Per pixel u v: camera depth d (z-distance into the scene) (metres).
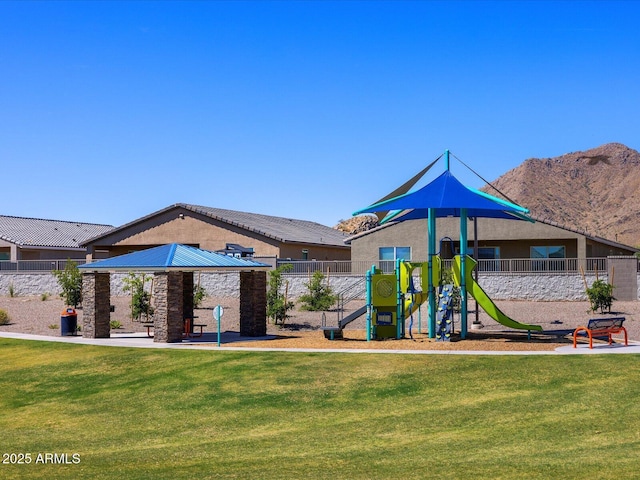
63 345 26.44
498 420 15.45
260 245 47.03
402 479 11.33
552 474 11.16
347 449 13.89
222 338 27.66
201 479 11.88
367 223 82.88
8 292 46.81
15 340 28.05
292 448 14.19
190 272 30.02
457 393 17.77
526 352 21.88
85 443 15.43
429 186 25.92
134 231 50.38
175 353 23.89
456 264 25.89
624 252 49.53
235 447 14.48
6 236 57.53
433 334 25.73
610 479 10.71
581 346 23.20
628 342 24.23
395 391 18.22
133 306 33.81
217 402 18.19
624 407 15.80
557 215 179.62
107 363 23.09
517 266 37.84
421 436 14.66
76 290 37.75
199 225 48.81
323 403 17.62
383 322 25.67
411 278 25.67
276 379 19.78
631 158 194.88
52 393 20.30
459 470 11.72
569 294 36.56
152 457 13.87
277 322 31.67
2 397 20.23
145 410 17.98
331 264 40.78
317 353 22.77
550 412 15.77
